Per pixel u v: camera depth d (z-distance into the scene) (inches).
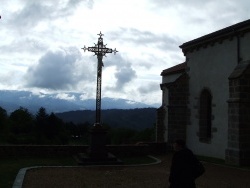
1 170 537.0
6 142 2315.5
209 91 815.7
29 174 504.4
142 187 430.3
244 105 652.7
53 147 760.3
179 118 908.6
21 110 2856.8
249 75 658.8
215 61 795.4
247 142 649.6
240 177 514.0
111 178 491.5
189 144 893.2
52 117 2704.2
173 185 274.2
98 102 685.9
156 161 717.3
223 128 756.0
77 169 574.6
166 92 1153.4
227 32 735.7
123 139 2657.5
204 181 478.3
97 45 689.6
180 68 1062.4
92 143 659.4
